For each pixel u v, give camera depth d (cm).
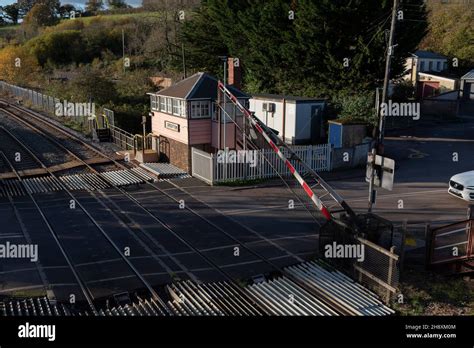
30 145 3012
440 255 1369
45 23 9056
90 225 1709
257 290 1210
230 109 2411
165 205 1952
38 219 1772
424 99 4700
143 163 2628
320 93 3641
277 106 3281
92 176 2398
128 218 1789
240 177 2305
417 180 2358
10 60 6284
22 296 1176
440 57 5869
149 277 1291
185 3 5866
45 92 4859
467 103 5116
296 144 3219
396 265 1145
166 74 5634
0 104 4850
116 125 3397
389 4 3291
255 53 3956
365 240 1233
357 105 3269
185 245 1526
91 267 1354
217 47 4703
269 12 3672
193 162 2398
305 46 3494
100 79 4134
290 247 1512
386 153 2967
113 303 1178
